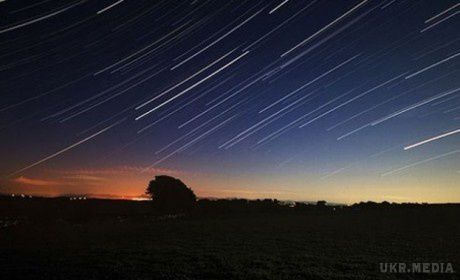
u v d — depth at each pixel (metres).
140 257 26.19
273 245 31.72
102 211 68.75
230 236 37.62
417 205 73.25
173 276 20.88
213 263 24.17
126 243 33.75
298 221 52.88
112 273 21.58
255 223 50.78
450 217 54.62
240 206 73.38
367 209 70.69
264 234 39.09
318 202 80.50
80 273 21.61
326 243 32.75
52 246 32.50
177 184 73.06
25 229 46.72
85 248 30.97
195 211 69.19
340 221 52.09
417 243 32.62
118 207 74.94
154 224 51.78
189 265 23.61
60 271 22.12
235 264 23.75
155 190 71.81
